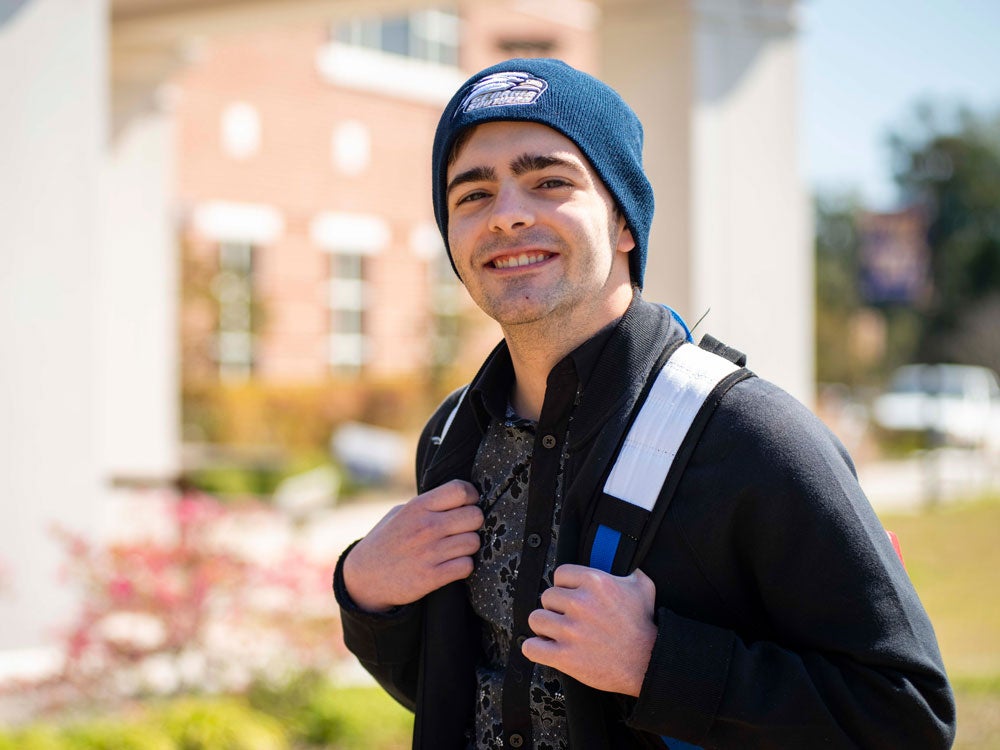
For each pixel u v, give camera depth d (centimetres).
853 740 129
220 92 1520
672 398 143
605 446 143
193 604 452
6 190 506
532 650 135
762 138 682
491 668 159
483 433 164
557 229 146
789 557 134
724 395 141
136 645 453
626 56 679
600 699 141
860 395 2941
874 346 3684
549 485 150
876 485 1595
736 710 129
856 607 131
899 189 4091
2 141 505
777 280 688
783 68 689
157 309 980
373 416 1638
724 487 136
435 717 158
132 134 960
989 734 495
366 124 1702
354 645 168
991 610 817
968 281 3734
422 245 1786
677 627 131
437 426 185
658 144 670
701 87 659
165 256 987
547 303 146
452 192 153
